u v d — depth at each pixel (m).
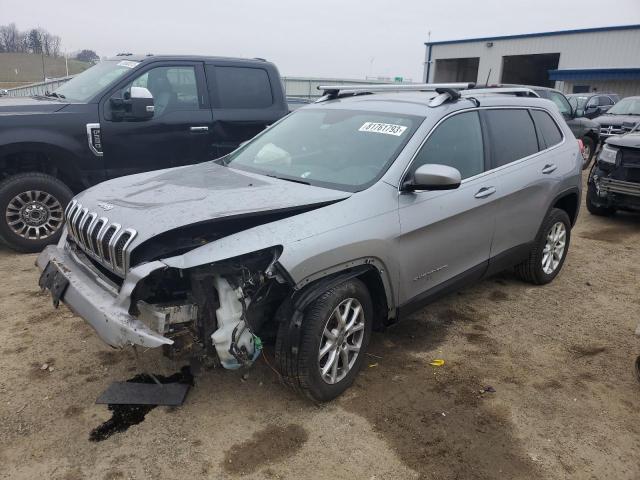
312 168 3.83
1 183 5.70
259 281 2.98
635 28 28.86
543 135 5.04
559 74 31.78
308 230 3.05
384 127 3.94
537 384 3.66
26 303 4.61
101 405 3.25
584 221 8.38
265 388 3.49
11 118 5.57
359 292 3.32
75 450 2.88
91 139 5.95
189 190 3.43
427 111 3.96
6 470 2.72
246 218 3.07
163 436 3.01
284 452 2.92
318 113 4.50
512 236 4.62
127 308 2.83
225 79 6.89
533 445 3.04
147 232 2.87
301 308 3.03
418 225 3.59
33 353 3.81
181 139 6.54
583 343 4.29
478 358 3.98
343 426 3.14
